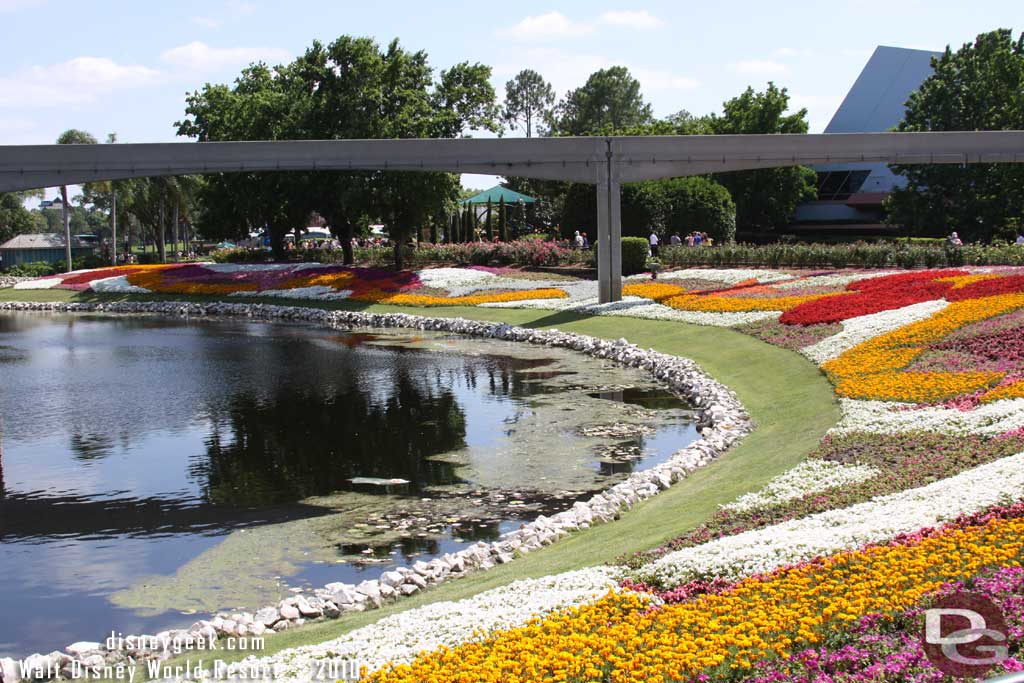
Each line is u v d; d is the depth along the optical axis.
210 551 14.42
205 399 25.81
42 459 19.83
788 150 38.56
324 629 11.09
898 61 75.75
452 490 17.16
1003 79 55.34
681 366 27.58
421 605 11.62
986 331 22.56
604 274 39.72
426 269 53.94
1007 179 52.91
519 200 71.69
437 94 56.53
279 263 62.47
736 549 11.45
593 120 117.88
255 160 36.41
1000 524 10.65
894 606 8.73
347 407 24.44
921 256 38.94
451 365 30.94
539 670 8.49
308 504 16.55
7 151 33.50
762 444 18.61
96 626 11.91
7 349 36.50
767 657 8.26
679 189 56.28
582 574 11.62
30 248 92.12
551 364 30.67
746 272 42.19
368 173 52.66
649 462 18.62
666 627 9.24
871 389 20.34
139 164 35.06
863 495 13.45
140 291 56.56
